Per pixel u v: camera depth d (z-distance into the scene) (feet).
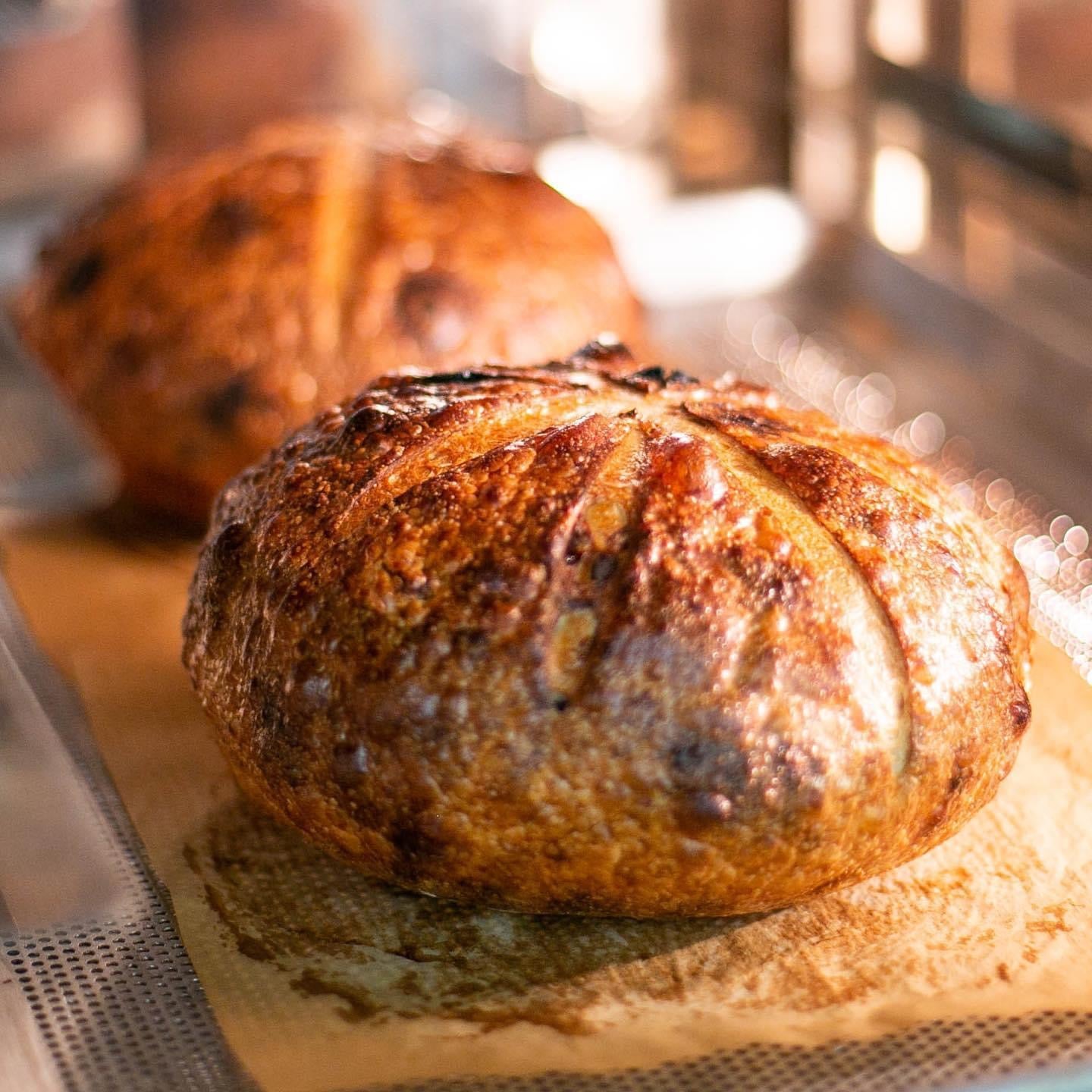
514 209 3.22
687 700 2.30
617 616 2.32
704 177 4.13
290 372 3.04
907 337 3.58
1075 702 2.69
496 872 2.36
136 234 3.16
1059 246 3.48
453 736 2.32
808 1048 2.27
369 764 2.35
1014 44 3.45
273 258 3.09
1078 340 3.42
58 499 3.21
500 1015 2.32
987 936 2.40
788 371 3.49
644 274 3.76
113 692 2.77
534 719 2.31
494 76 4.75
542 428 2.48
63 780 2.62
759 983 2.35
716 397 2.56
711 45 4.22
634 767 2.30
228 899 2.45
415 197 3.18
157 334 3.06
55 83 4.72
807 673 2.32
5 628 2.89
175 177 3.24
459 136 3.48
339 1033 2.30
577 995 2.34
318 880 2.48
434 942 2.40
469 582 2.35
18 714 2.72
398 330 3.04
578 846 2.32
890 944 2.39
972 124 3.58
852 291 3.74
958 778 2.38
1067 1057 2.25
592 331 3.16
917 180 3.75
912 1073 2.24
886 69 3.77
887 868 2.41
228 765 2.54
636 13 4.37
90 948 2.40
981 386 3.43
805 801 2.31
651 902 2.36
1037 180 3.48
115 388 3.08
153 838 2.53
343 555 2.40
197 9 4.43
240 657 2.45
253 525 2.49
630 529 2.36
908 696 2.35
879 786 2.34
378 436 2.47
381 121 3.57
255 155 3.26
